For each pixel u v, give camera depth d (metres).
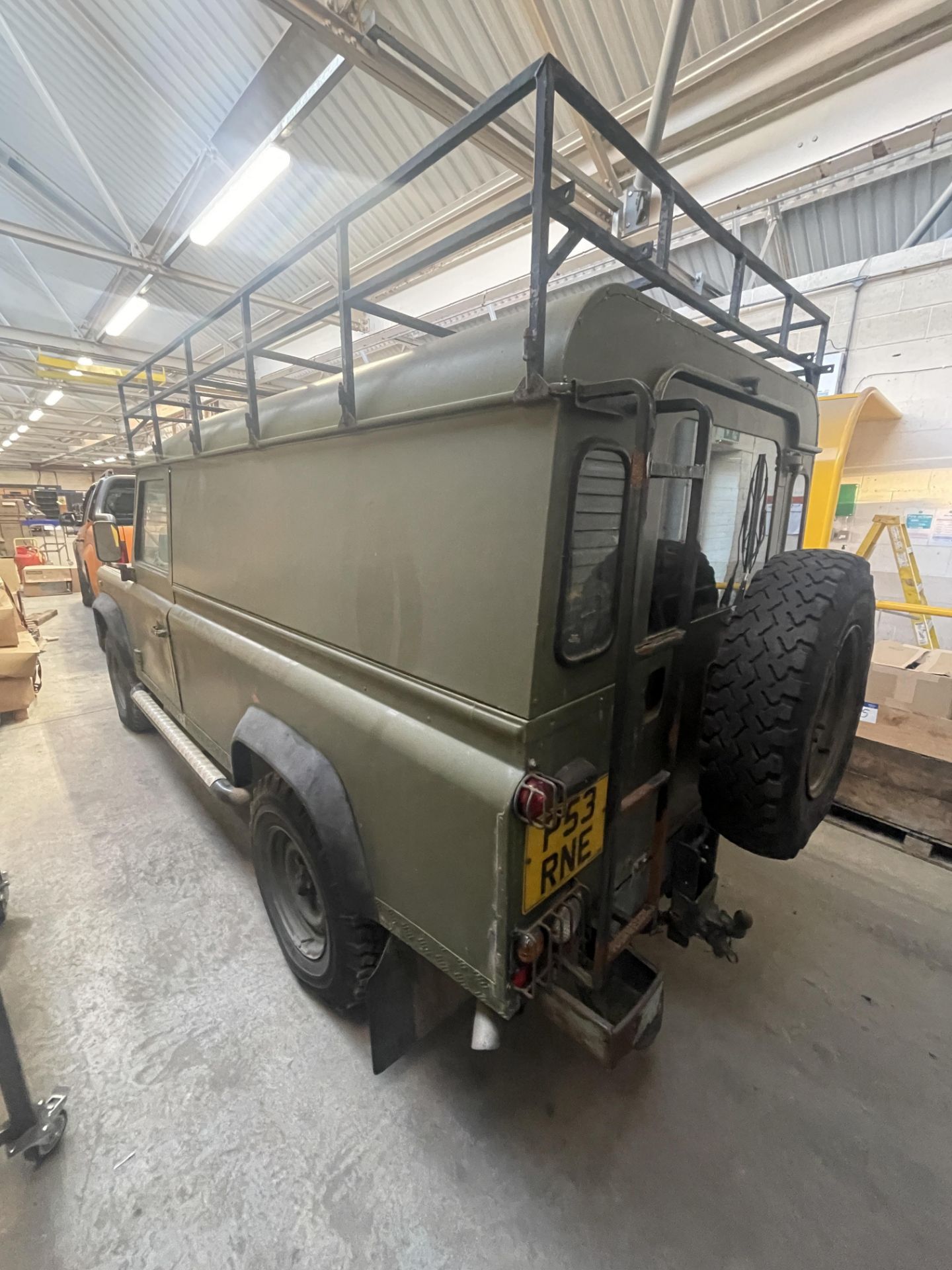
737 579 1.90
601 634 1.27
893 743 2.95
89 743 4.18
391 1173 1.51
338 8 2.95
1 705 4.54
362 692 1.57
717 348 1.53
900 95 3.41
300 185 5.80
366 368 1.53
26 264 7.80
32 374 11.08
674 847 1.84
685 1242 1.37
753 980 2.15
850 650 1.67
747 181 4.10
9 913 2.46
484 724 1.20
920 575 4.65
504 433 1.12
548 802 1.09
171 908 2.49
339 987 1.78
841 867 2.81
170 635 2.87
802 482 3.79
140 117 5.21
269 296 7.93
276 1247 1.36
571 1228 1.40
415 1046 1.86
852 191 4.09
